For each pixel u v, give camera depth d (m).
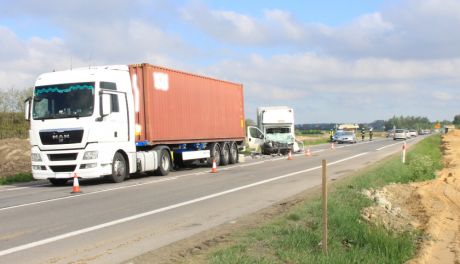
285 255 7.33
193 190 15.14
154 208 11.73
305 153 34.91
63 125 16.70
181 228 9.41
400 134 71.69
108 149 17.27
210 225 9.69
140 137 19.86
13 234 8.92
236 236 8.38
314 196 12.67
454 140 65.38
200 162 25.62
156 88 20.75
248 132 34.78
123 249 7.79
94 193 14.69
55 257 7.31
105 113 16.97
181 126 22.62
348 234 9.41
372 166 22.05
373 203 13.30
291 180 17.81
